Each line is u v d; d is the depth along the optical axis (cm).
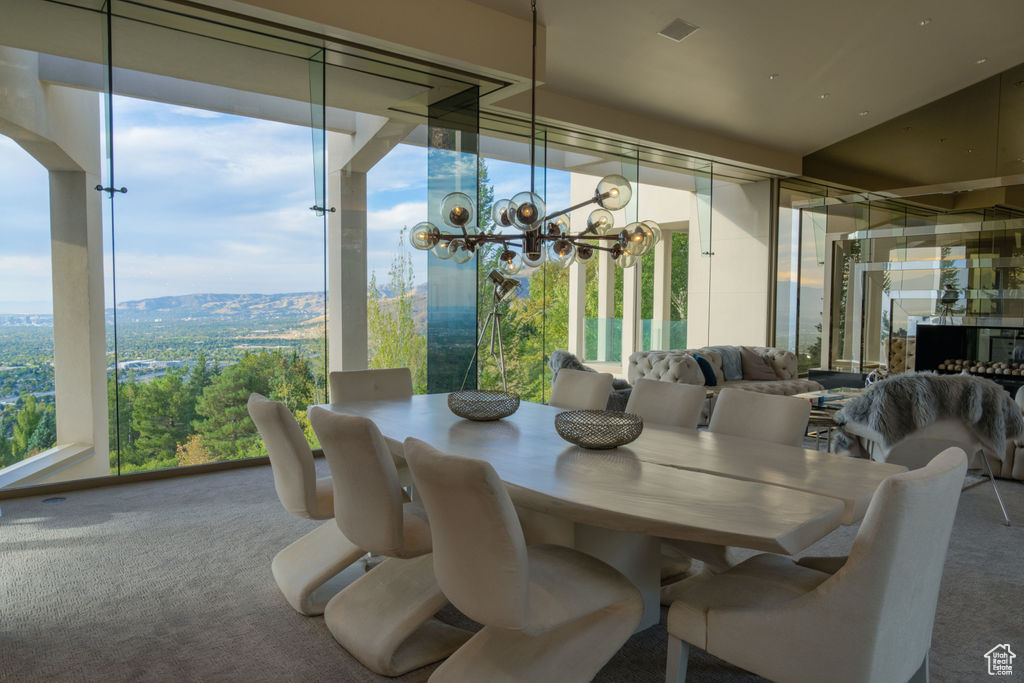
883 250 824
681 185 852
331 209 514
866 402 414
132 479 449
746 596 189
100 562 316
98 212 423
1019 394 455
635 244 337
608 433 261
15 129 397
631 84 612
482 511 163
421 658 230
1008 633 256
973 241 756
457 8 466
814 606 163
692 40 535
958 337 775
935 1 523
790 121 747
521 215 306
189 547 336
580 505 192
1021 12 561
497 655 197
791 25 526
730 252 906
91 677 220
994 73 714
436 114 539
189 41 439
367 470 221
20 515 381
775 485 212
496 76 510
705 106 677
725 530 167
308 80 486
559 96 627
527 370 684
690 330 911
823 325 873
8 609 268
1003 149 723
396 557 233
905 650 167
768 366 791
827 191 856
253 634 250
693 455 255
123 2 392
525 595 171
